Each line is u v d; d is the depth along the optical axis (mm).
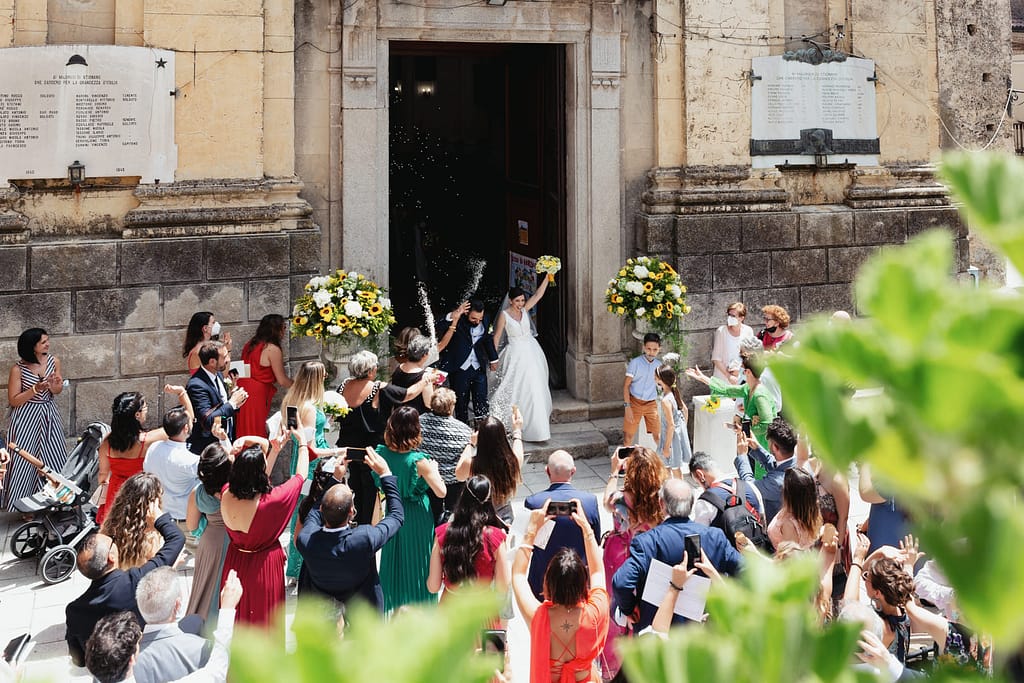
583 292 12250
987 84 13719
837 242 12688
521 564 5539
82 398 10359
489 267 19281
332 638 559
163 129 10492
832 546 5484
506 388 11398
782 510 5980
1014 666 607
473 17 11492
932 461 482
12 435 9031
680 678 608
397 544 6848
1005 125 13852
